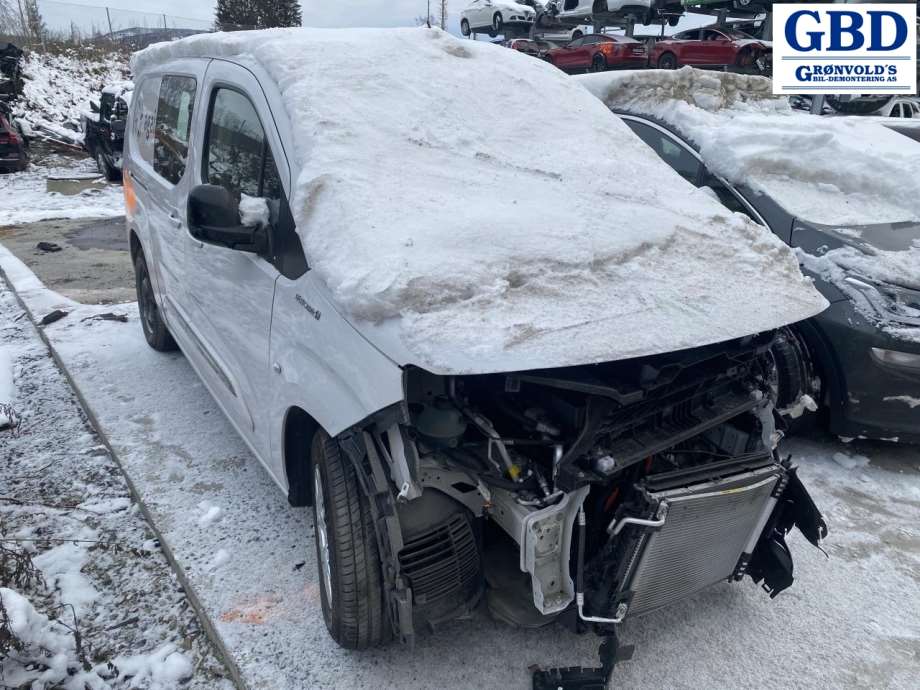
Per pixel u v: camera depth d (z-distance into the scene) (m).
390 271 2.08
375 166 2.55
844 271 3.94
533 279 2.21
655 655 2.57
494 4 25.33
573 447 2.04
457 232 2.31
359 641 2.36
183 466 3.71
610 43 19.16
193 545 3.06
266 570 2.93
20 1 27.25
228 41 3.39
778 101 6.12
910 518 3.49
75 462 3.73
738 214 3.00
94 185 14.96
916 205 4.69
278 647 2.53
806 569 3.09
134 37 29.80
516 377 2.03
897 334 3.60
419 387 2.07
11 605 2.41
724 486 2.26
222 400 3.51
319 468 2.41
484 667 2.47
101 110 15.23
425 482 2.22
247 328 2.94
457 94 3.13
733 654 2.59
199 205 2.54
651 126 5.45
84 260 8.55
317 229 2.34
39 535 3.09
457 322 2.00
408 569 2.19
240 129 3.03
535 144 3.05
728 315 2.29
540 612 2.16
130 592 2.79
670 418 2.32
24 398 4.50
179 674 2.40
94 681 2.32
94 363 5.10
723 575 2.57
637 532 2.15
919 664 2.57
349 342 2.17
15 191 13.98
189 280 3.63
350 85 2.90
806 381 3.81
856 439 4.26
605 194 2.84
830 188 4.80
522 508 2.13
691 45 18.31
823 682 2.47
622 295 2.25
